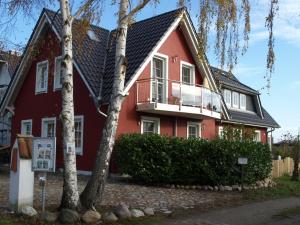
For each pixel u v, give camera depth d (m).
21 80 24.75
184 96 21.47
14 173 10.41
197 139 17.59
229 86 30.30
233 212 12.34
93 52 22.03
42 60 23.36
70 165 10.30
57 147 22.31
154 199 13.66
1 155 26.69
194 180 17.14
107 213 10.36
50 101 23.06
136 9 11.16
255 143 18.48
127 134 19.03
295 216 12.19
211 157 17.00
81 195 10.61
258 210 12.86
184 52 23.64
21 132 24.80
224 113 25.98
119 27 11.21
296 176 23.38
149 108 20.20
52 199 12.43
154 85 21.53
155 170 17.23
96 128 20.31
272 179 21.23
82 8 11.27
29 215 9.93
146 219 10.63
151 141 17.56
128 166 17.95
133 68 20.03
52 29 21.52
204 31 12.27
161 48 22.27
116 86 11.00
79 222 9.81
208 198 14.55
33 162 10.12
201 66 23.88
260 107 33.72
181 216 11.31
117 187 16.14
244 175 17.39
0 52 13.95
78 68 20.47
